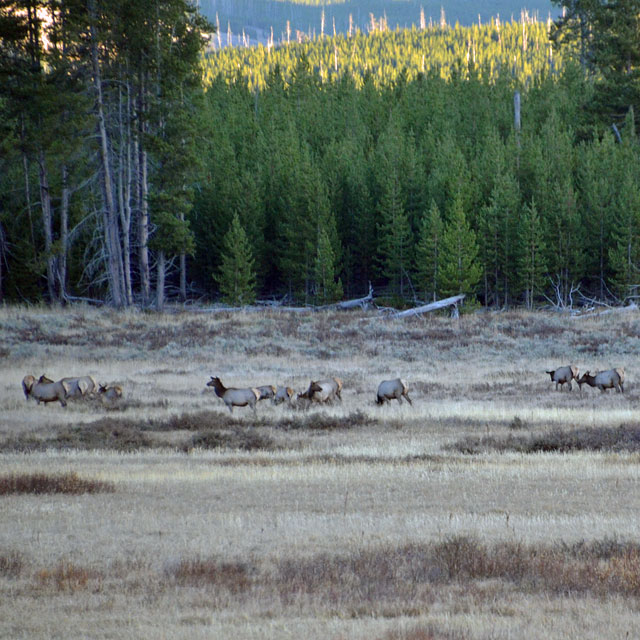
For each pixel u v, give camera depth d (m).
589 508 57.84
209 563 42.31
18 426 106.00
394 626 32.78
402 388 126.00
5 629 32.78
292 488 65.44
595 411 119.62
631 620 33.31
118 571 41.53
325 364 178.75
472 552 42.66
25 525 52.47
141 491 64.38
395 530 50.72
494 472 72.31
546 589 38.16
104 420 108.88
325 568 41.28
